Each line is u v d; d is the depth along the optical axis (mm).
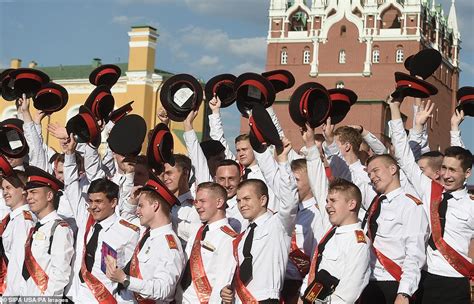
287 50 89188
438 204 9141
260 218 8898
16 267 10602
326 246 8547
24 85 11594
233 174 10234
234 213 10203
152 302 9117
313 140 9047
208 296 9156
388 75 85625
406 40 85125
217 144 11219
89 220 10078
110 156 11945
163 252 9070
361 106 71375
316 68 87750
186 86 10125
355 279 8312
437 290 9047
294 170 9945
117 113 11375
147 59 62719
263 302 8672
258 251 8750
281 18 89750
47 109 11555
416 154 10219
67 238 10211
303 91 8875
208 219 9320
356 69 86562
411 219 8773
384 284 8859
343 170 10164
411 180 9352
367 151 11273
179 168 10172
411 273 8586
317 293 8344
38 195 10312
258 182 8930
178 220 10141
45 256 10172
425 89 9352
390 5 86000
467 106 10023
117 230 9820
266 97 9406
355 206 8500
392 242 8836
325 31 87688
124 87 63469
